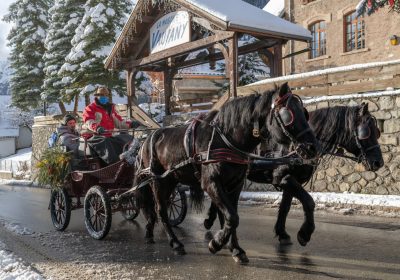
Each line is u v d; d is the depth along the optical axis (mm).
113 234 8422
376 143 6836
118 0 23797
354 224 8547
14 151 44375
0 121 56344
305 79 12328
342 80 11695
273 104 5352
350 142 6891
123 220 10055
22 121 46219
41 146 25250
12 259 6477
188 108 17781
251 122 5641
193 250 6945
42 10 35688
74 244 7613
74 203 9250
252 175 7488
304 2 23453
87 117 8695
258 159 6113
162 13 16031
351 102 11492
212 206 8250
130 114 18172
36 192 18156
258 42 15109
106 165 8547
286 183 6656
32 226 9570
